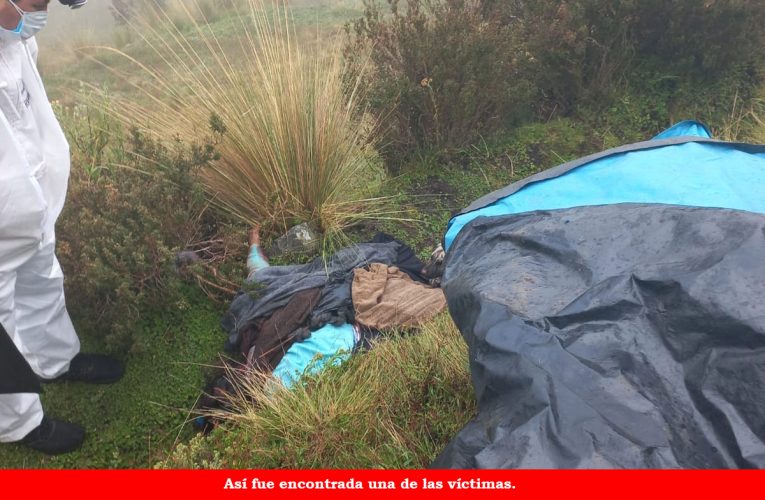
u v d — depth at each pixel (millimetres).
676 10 4355
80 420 2822
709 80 4656
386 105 3824
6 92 2066
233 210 3535
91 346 2945
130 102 3799
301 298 3057
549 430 1388
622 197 2592
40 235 2178
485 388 1616
